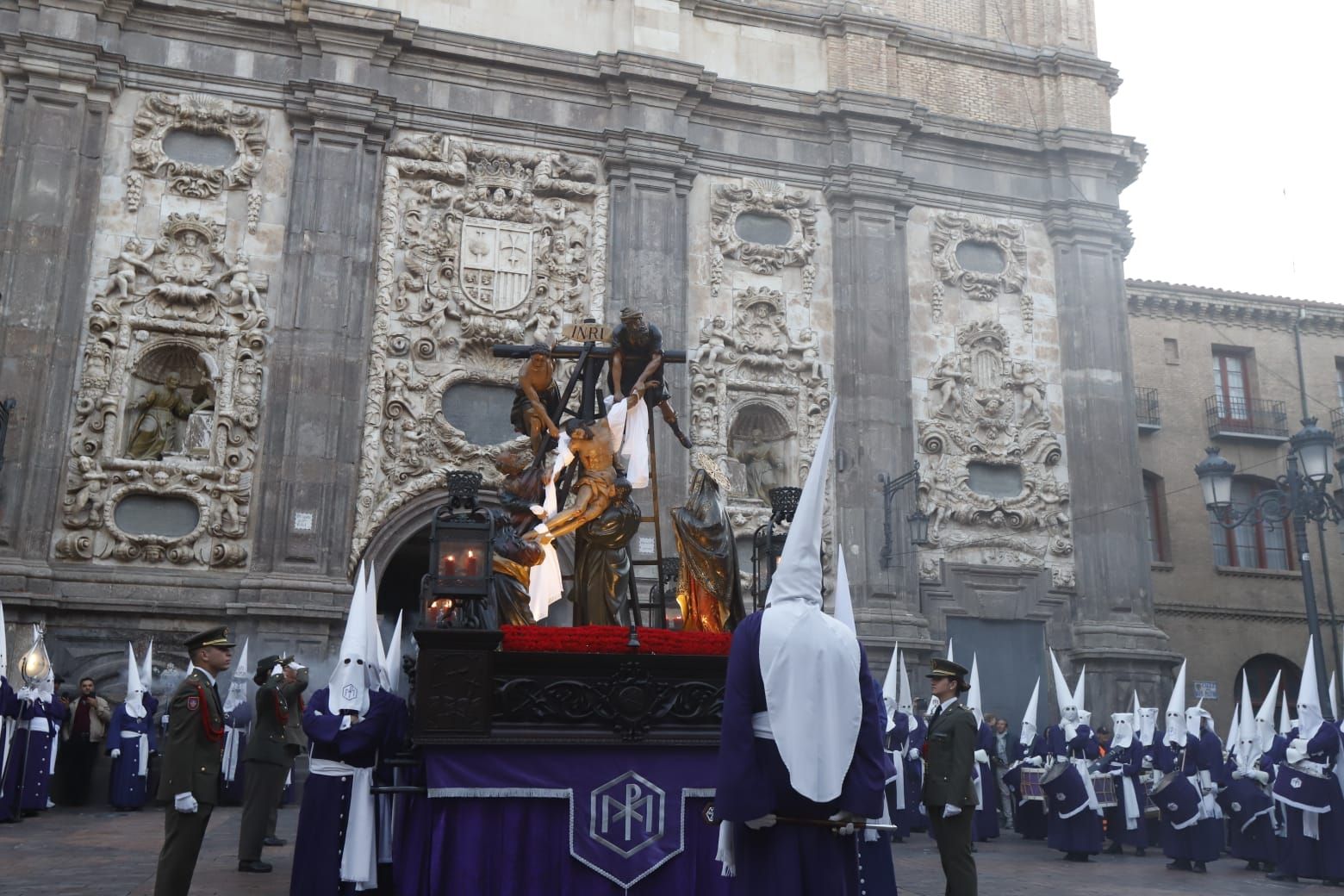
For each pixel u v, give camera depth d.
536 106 24.17
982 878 12.54
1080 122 27.59
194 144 22.42
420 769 8.01
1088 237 26.92
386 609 25.83
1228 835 16.70
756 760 4.60
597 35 25.00
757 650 4.70
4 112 21.22
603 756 7.73
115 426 20.80
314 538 20.84
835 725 4.64
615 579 9.42
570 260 23.66
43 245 20.75
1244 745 15.93
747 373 24.38
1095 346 26.25
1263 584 29.88
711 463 9.92
